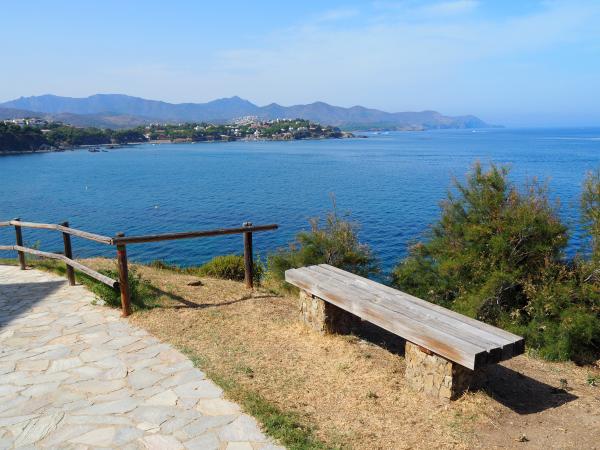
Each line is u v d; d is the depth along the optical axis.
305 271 6.28
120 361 5.00
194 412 3.94
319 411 4.10
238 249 27.48
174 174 74.06
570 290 7.11
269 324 6.25
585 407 4.32
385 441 3.65
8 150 143.88
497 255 8.16
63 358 5.08
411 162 86.50
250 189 53.97
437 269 8.98
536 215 7.86
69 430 3.65
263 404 4.05
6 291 7.90
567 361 6.33
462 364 3.75
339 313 5.84
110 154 136.38
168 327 6.02
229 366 4.91
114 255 26.28
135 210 41.75
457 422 3.92
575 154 98.94
